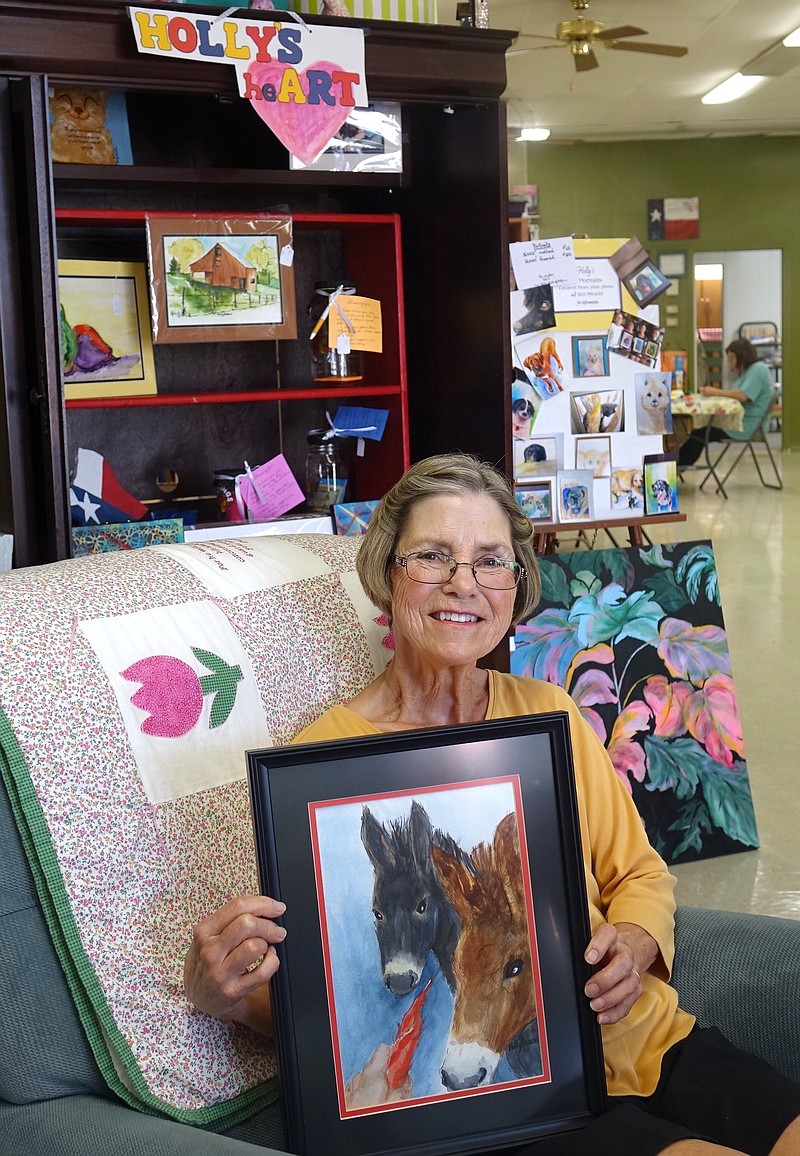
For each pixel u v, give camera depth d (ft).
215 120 9.66
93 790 4.00
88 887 3.92
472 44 8.28
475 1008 3.85
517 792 4.01
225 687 4.54
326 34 7.83
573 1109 3.89
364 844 3.84
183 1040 3.96
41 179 7.06
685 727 10.14
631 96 35.12
